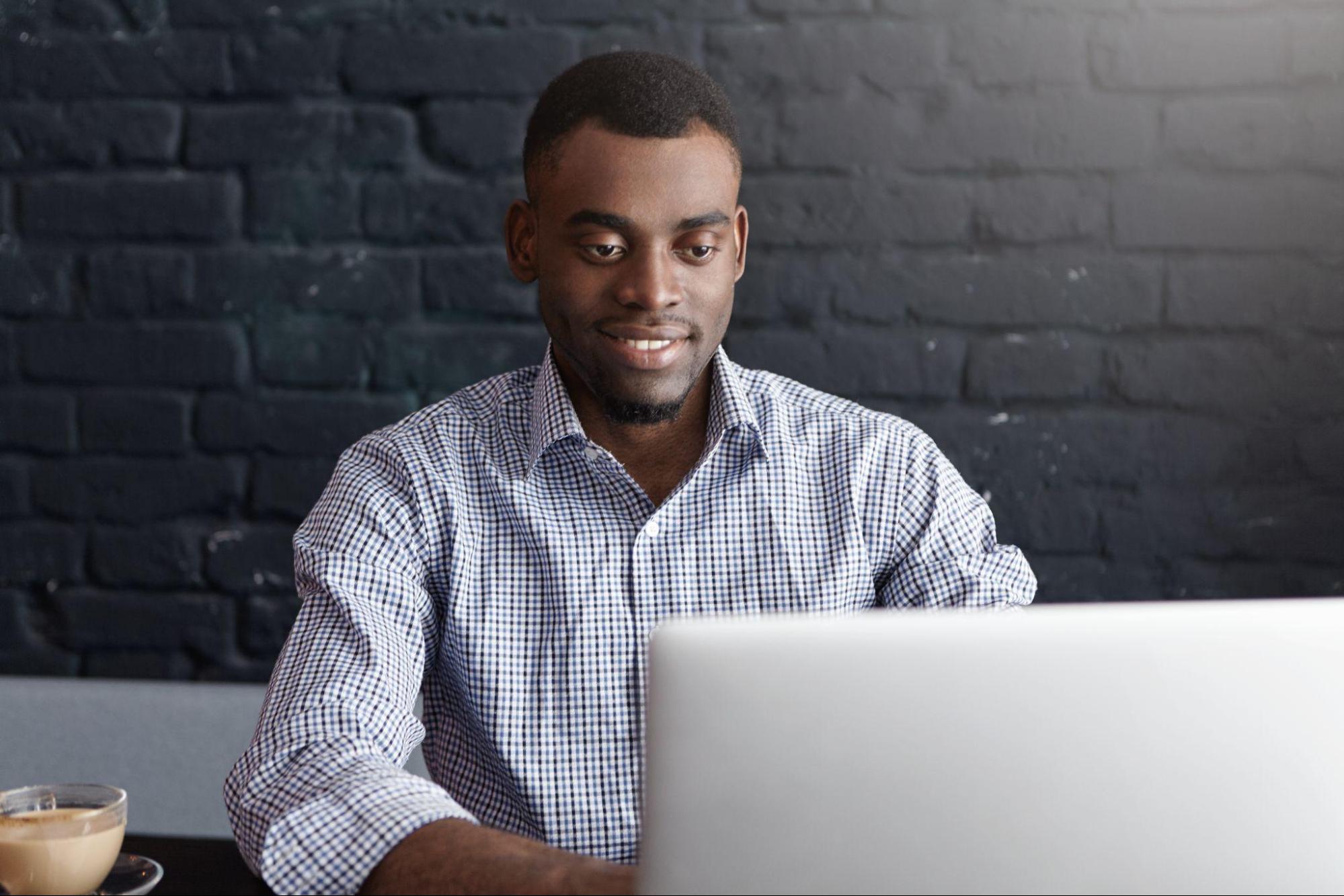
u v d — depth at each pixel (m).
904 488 1.29
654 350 1.14
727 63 1.73
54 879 0.86
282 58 1.77
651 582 1.22
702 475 1.24
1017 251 1.72
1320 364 1.70
